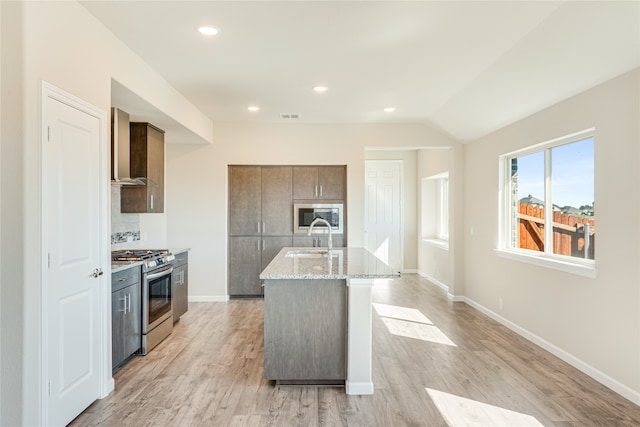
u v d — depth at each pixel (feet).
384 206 25.85
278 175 18.66
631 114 8.44
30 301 6.40
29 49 6.37
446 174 21.77
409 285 22.03
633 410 8.08
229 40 9.49
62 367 7.23
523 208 13.71
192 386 9.24
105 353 8.69
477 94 13.05
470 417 7.84
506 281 14.17
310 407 8.25
